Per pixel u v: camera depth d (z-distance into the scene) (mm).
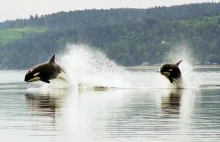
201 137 52375
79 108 72875
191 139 51594
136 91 102938
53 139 52094
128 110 70625
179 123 59688
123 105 76500
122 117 64375
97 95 93125
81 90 105688
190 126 57844
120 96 91188
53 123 60188
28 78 106750
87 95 93438
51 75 109375
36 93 98562
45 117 64500
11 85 129500
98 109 71750
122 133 54594
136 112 68562
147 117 64188
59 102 80750
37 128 57312
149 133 54406
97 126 58250
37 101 82438
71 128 57188
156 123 59844
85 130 56094
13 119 63094
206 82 142250
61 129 56656
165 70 109000
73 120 62219
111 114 66875
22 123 60312
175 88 111062
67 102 80812
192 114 66375
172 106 74938
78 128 57281
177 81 111000
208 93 97188
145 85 122750
